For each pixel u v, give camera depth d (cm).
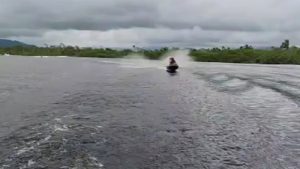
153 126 2078
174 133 1934
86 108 2603
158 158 1541
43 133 1877
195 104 2820
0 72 6638
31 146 1650
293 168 1450
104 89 3797
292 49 14550
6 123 2097
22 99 3008
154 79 5066
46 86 4075
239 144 1755
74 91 3594
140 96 3250
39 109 2545
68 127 2014
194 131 1981
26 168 1386
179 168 1438
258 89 3594
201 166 1462
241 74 5528
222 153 1620
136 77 5441
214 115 2400
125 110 2545
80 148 1639
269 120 2250
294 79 4478
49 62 12525
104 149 1636
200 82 4541
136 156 1558
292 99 2933
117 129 1992
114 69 7769
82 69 7881
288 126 2100
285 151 1655
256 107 2661
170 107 2688
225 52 14888
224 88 3806
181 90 3709
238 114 2428
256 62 13638
